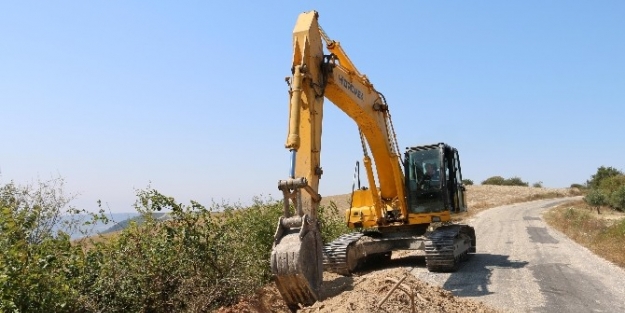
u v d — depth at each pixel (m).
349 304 7.21
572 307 9.28
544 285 11.40
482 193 70.25
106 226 7.60
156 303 7.12
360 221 14.99
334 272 13.05
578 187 90.38
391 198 15.03
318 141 9.54
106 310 6.50
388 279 8.58
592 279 12.03
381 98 13.65
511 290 10.93
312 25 9.81
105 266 6.65
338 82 10.88
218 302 7.86
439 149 14.88
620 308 9.16
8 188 6.54
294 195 8.12
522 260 15.68
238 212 10.77
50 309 5.62
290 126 8.62
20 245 5.62
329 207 16.53
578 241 20.59
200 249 7.97
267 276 9.99
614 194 47.12
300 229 7.85
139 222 7.88
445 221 14.45
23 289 5.36
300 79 9.05
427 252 13.37
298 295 7.79
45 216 6.68
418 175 14.89
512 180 95.12
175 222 8.06
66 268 6.29
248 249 9.58
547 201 60.53
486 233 26.06
